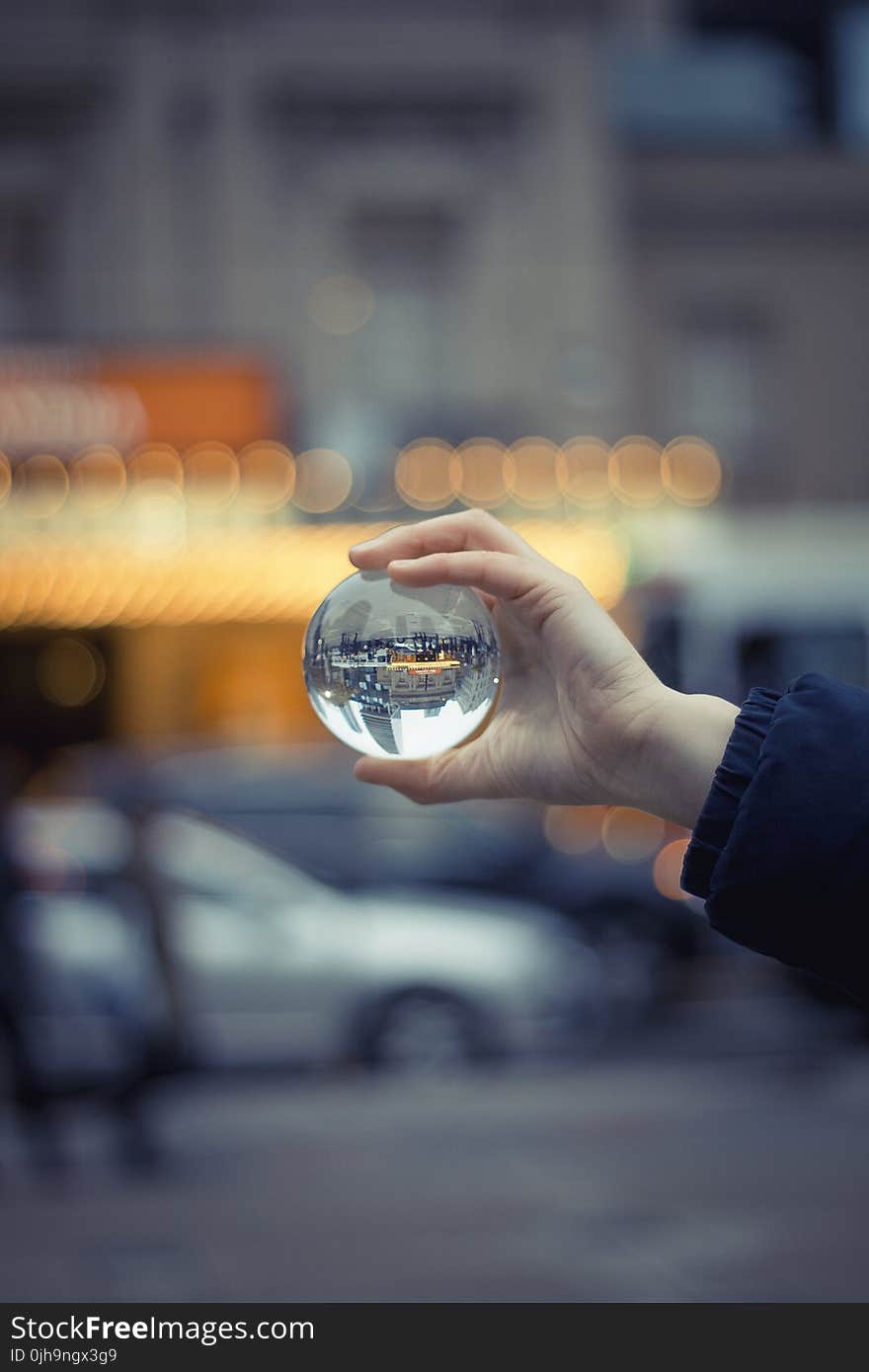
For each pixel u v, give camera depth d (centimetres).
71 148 1922
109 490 1772
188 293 1919
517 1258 559
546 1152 752
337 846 1141
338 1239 595
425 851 1164
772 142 2122
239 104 1927
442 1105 886
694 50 2341
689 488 1919
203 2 1919
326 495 1809
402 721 147
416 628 146
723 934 120
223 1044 971
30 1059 765
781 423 2134
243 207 1925
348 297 1942
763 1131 789
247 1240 596
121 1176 729
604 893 1212
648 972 1209
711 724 138
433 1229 606
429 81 1952
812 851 116
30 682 2042
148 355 1847
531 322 1969
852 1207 621
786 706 123
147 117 1917
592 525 1870
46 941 816
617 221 2073
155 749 1825
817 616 2052
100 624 1897
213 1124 848
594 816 1326
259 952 980
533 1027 1002
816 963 118
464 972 995
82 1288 530
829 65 2348
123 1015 781
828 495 2128
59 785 1148
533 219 1969
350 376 1941
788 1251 558
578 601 146
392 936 998
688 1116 836
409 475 1839
